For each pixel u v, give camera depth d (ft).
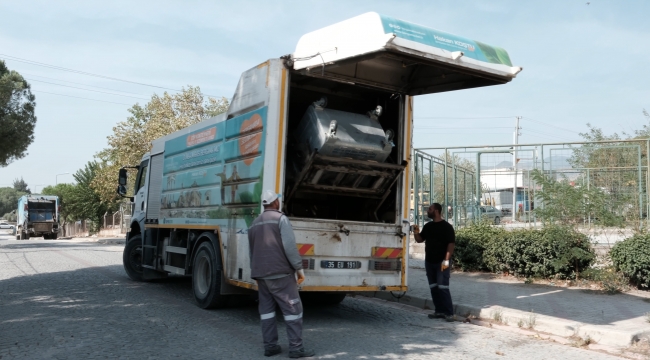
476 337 24.00
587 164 44.34
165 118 113.60
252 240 20.42
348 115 26.48
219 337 22.74
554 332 25.03
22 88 100.63
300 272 20.03
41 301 31.07
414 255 50.78
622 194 41.16
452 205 49.37
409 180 27.84
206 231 29.63
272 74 24.66
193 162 32.04
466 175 49.65
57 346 20.77
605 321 25.62
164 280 41.70
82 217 184.03
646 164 42.50
